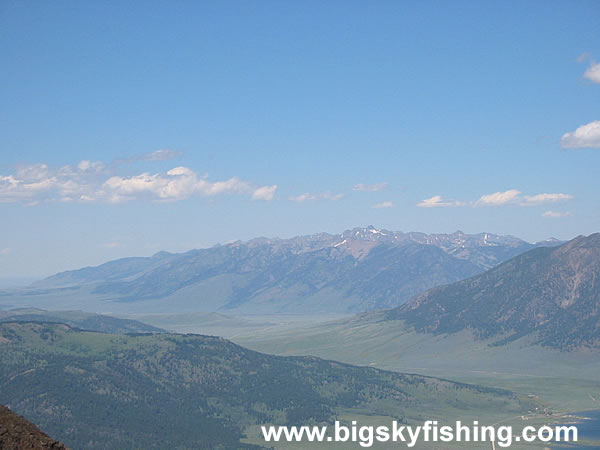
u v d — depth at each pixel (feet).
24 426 287.69
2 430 277.85
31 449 275.18
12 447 272.10
